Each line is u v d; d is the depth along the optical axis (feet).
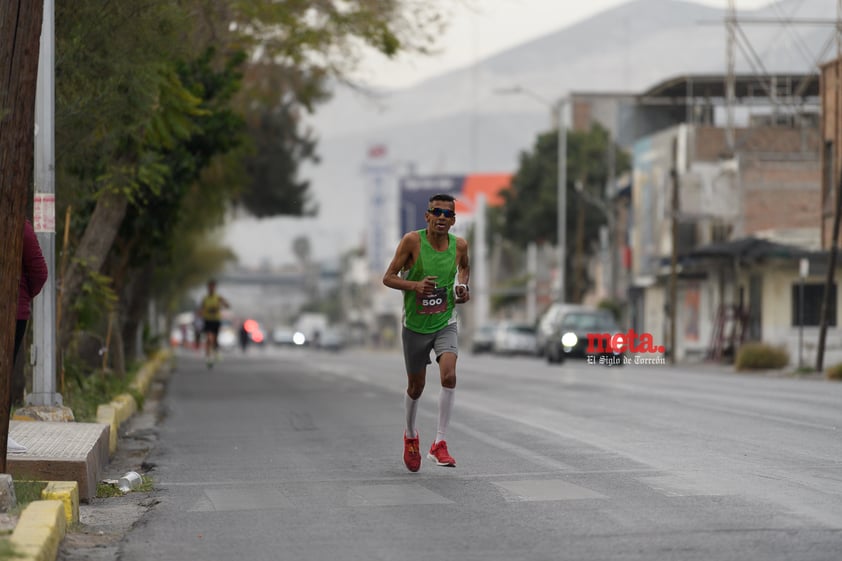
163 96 163.84
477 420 152.87
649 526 74.49
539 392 207.51
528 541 70.90
